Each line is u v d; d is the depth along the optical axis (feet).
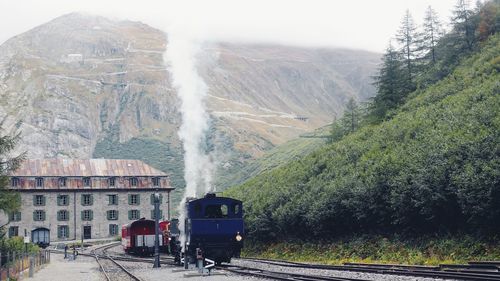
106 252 249.34
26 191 357.20
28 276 116.67
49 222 360.48
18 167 117.80
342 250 141.90
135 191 377.91
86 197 369.71
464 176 108.27
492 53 201.26
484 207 103.04
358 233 144.36
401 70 261.65
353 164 161.27
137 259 180.14
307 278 83.51
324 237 155.12
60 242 349.41
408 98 238.27
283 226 171.53
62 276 116.26
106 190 372.58
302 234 166.71
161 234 214.48
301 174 188.75
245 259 157.28
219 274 103.04
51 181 364.58
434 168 117.70
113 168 384.47
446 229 116.78
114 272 123.13
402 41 274.77
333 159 178.29
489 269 83.10
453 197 114.21
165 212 382.42
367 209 137.90
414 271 84.99
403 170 129.49
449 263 101.60
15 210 116.88
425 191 117.50
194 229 122.01
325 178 167.63
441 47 266.36
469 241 107.55
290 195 178.60
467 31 246.27
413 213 123.85
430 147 128.26
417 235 123.95
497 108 127.54
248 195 222.48
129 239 220.64
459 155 116.16
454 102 157.38
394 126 169.07
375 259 126.93
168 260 164.55
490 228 104.94
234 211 124.36
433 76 245.24
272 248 177.78
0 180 113.09
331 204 148.46
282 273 92.53
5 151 117.29
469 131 122.31
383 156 146.82
